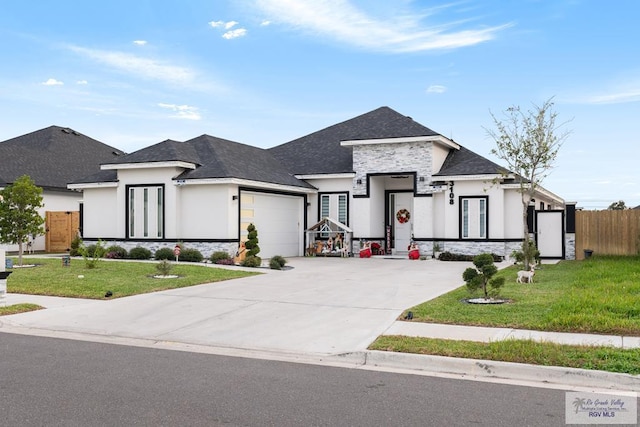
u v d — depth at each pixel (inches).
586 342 328.5
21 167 1128.8
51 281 596.7
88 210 971.3
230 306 478.0
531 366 283.6
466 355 305.9
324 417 224.1
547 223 923.4
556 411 232.5
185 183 868.6
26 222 731.4
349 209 1042.7
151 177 901.2
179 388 263.3
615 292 480.4
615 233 900.0
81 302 502.0
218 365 309.4
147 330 398.0
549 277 633.6
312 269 769.6
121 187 922.1
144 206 906.1
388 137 984.3
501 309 430.9
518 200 925.2
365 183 1016.9
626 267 685.3
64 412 228.1
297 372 294.5
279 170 1044.5
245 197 905.5
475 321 393.1
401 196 1069.1
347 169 1044.5
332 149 1123.3
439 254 944.3
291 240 1026.7
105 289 554.6
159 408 233.8
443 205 974.4
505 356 299.0
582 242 914.1
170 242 884.6
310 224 1074.7
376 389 263.3
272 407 235.9
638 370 274.8
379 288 579.8
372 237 1022.4
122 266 729.0
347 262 893.8
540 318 393.4
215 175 856.9
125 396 250.1
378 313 442.3
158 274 658.2
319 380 278.8
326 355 328.5
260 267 782.5
